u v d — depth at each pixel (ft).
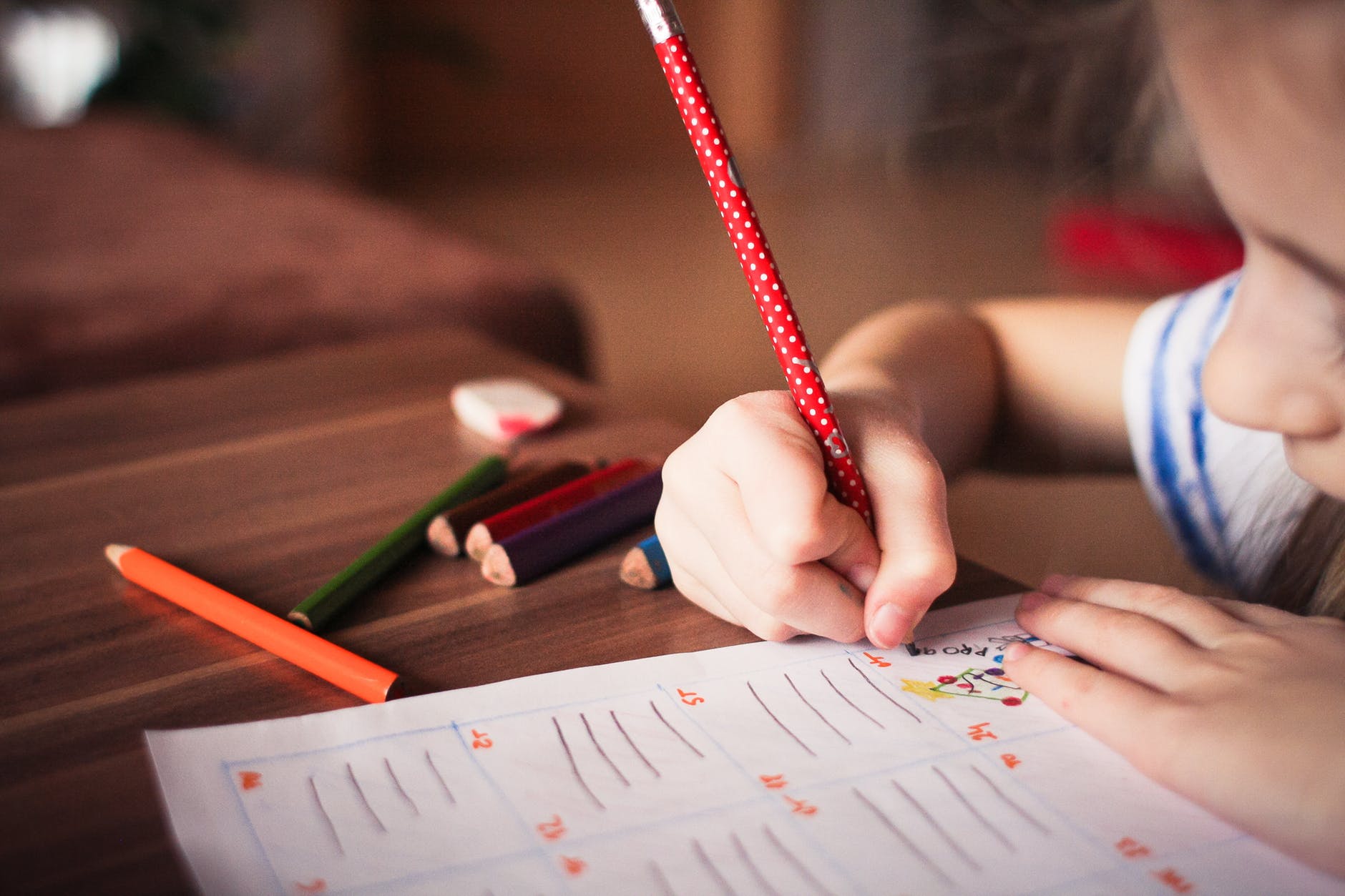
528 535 1.55
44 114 10.24
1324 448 1.53
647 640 1.45
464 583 1.54
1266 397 1.53
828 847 1.23
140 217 4.76
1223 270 2.00
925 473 1.42
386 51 13.09
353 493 1.73
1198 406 1.85
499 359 2.20
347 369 2.14
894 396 1.63
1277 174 1.34
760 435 1.38
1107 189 1.89
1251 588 1.73
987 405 2.01
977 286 8.34
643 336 7.47
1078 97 1.87
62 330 3.29
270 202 5.25
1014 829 1.24
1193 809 1.26
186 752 1.29
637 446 1.86
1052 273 8.22
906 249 9.64
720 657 1.43
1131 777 1.29
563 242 10.28
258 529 1.65
